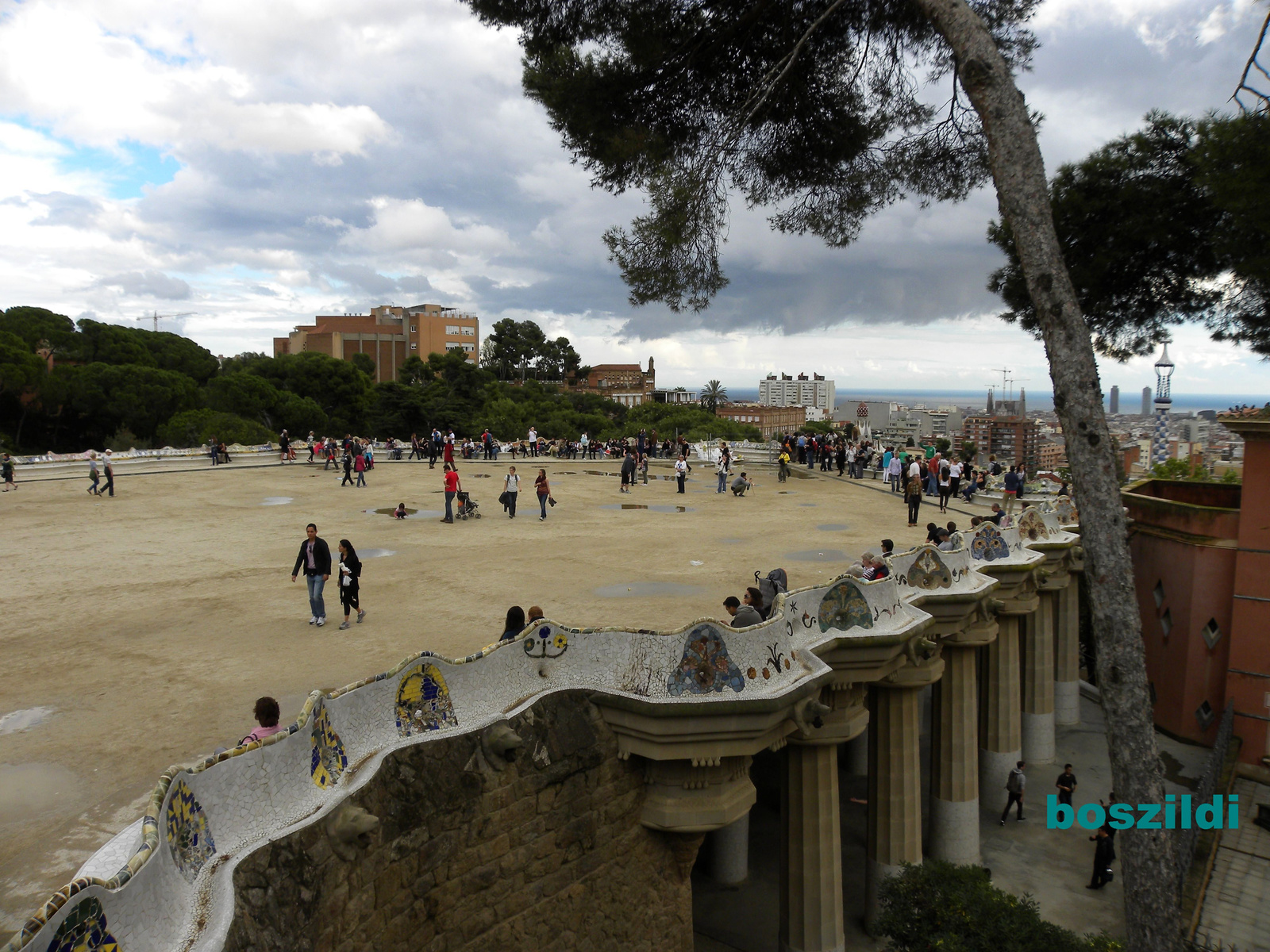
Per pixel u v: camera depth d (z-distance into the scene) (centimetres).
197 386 6366
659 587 1546
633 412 10112
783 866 1178
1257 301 1733
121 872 356
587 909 848
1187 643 2042
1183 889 1336
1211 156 1377
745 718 870
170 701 947
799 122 1316
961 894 1074
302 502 2642
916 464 2344
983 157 1249
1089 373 748
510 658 810
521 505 2714
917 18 1204
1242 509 1925
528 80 1340
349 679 1030
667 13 1238
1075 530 2169
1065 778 1727
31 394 5325
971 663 1566
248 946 434
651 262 1263
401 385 7750
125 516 2283
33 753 799
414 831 645
